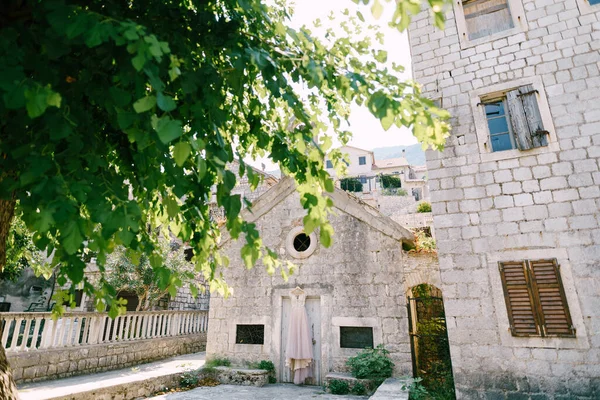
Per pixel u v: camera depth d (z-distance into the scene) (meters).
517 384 5.95
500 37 7.61
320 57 2.94
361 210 10.30
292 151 3.42
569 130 6.65
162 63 2.41
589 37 6.93
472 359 6.30
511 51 7.44
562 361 5.80
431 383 8.66
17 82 1.70
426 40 8.27
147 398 8.01
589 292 5.89
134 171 2.97
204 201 3.11
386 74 2.87
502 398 5.98
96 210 2.00
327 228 2.93
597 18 6.97
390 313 9.29
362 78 2.73
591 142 6.46
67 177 2.12
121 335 10.51
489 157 7.09
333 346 9.51
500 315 6.31
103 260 2.52
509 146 7.27
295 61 3.02
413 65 8.25
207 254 3.41
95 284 15.98
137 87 2.22
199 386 9.37
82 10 2.11
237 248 11.32
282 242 10.97
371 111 2.61
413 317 10.40
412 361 8.88
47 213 1.79
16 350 7.61
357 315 9.54
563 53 7.04
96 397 7.00
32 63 2.05
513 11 7.66
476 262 6.69
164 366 10.47
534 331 6.03
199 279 18.66
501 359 6.14
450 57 7.93
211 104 2.62
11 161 2.34
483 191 6.98
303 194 3.02
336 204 10.56
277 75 2.82
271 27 3.11
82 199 1.95
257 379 9.41
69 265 2.33
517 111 7.04
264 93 4.21
